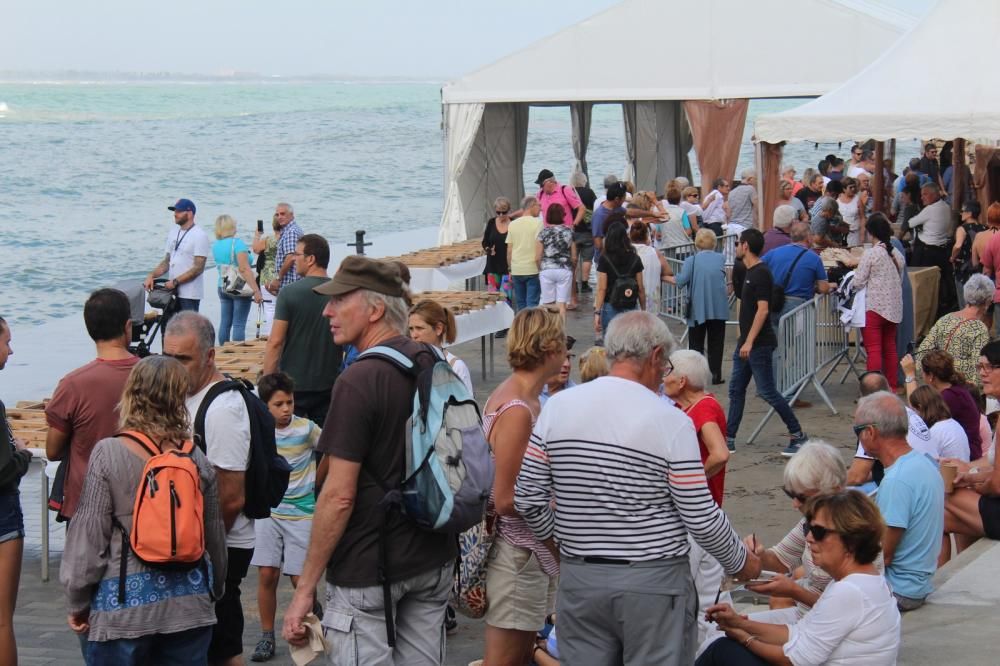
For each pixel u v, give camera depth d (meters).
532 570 4.73
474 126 22.33
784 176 20.38
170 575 4.38
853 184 17.14
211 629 4.60
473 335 11.97
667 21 19.50
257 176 55.81
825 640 4.39
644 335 4.05
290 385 6.11
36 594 7.28
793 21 19.05
